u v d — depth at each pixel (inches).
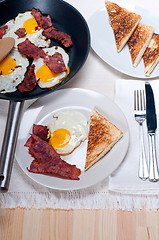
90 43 38.8
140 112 36.5
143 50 38.9
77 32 40.8
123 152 34.5
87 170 34.2
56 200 34.6
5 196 34.8
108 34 41.0
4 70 39.1
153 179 33.9
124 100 37.4
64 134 35.5
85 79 39.4
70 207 34.5
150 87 37.4
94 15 42.0
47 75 38.5
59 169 33.9
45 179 33.8
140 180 34.2
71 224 34.3
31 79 38.3
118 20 40.8
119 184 34.2
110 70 39.7
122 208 34.2
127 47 40.1
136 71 38.7
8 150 33.2
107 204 34.4
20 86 38.2
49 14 42.2
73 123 35.9
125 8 42.2
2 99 36.1
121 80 38.1
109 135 34.9
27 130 36.1
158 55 38.4
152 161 34.4
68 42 40.2
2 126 37.4
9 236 34.2
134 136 35.9
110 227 34.1
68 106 36.9
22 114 37.6
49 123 36.3
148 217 34.1
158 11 43.0
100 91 38.8
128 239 33.7
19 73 38.9
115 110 36.2
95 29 41.3
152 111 36.4
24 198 34.8
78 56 39.8
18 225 34.5
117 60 39.5
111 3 42.2
